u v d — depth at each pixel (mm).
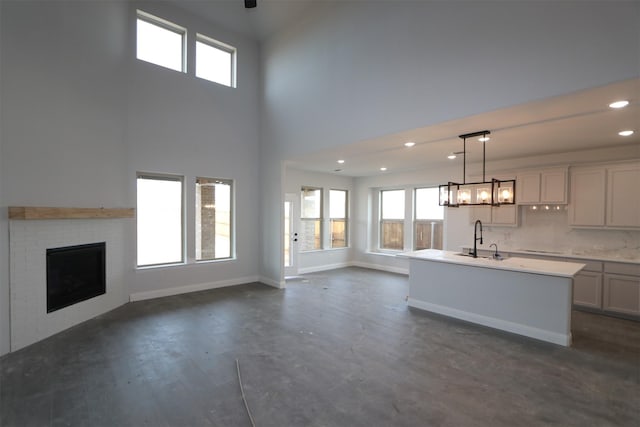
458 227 6480
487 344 3482
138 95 4988
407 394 2521
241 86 6246
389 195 8203
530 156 5379
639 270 4160
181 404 2381
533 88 2814
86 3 4113
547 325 3568
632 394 2539
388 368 2941
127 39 4848
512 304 3824
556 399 2467
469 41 3217
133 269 5012
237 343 3480
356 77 4414
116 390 2559
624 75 2371
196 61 5707
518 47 2895
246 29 6027
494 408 2350
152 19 5199
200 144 5695
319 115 5051
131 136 4914
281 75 5906
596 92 2611
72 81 3924
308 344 3463
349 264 8570
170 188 5457
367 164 6496
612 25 2422
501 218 5684
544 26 2746
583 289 4605
